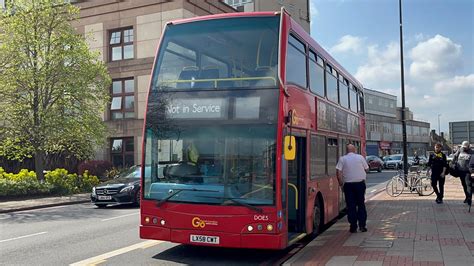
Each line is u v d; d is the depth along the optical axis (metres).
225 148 7.79
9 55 22.69
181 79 8.33
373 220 11.97
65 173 24.31
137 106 31.62
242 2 55.06
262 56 8.05
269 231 7.39
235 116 7.86
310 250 8.51
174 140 8.08
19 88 23.03
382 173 43.19
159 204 7.93
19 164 32.09
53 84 23.09
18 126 22.73
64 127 22.77
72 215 15.28
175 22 8.77
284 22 8.25
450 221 11.47
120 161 32.19
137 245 9.70
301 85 9.10
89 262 8.12
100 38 33.09
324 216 10.55
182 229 7.75
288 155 7.59
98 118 24.59
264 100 7.80
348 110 13.78
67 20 24.72
